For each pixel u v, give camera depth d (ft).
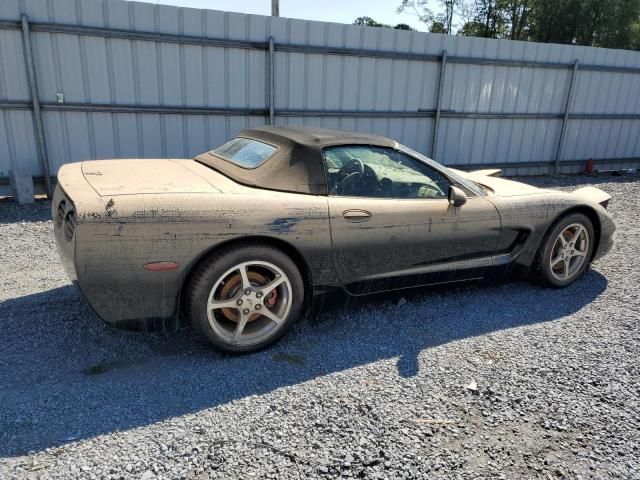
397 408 8.44
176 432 7.64
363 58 27.76
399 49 28.53
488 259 12.66
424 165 11.93
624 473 7.22
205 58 24.23
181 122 24.63
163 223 8.77
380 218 10.82
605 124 36.91
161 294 8.99
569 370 9.80
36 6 20.66
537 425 8.18
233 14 24.16
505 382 9.32
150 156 24.43
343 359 10.00
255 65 25.39
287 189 10.26
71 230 8.85
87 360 9.67
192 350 10.18
